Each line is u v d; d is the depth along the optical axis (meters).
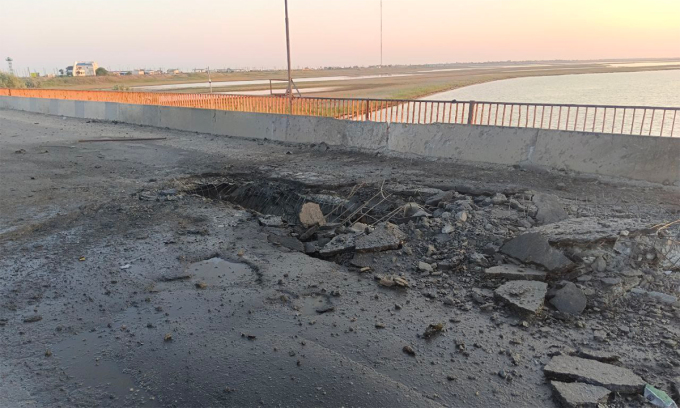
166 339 4.13
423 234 6.54
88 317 4.55
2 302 4.83
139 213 7.77
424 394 3.42
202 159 12.39
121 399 3.42
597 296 4.73
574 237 5.49
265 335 4.18
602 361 3.74
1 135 17.31
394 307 4.69
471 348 3.98
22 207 8.10
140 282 5.28
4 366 3.81
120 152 13.62
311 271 5.55
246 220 7.46
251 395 3.42
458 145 11.56
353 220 7.79
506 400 3.36
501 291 4.79
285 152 13.33
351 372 3.66
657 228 5.89
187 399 3.40
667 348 3.93
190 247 6.29
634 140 9.26
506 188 8.57
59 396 3.46
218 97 21.73
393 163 11.38
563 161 10.02
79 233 6.85
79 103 23.78
